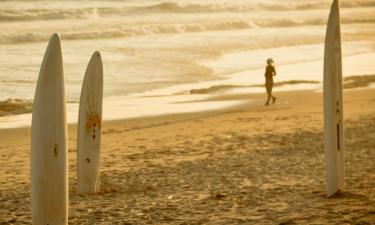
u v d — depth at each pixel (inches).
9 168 1660.9
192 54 4707.2
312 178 1330.0
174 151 1830.7
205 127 2345.0
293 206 1045.2
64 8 7057.1
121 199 1182.3
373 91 3267.7
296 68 4195.4
